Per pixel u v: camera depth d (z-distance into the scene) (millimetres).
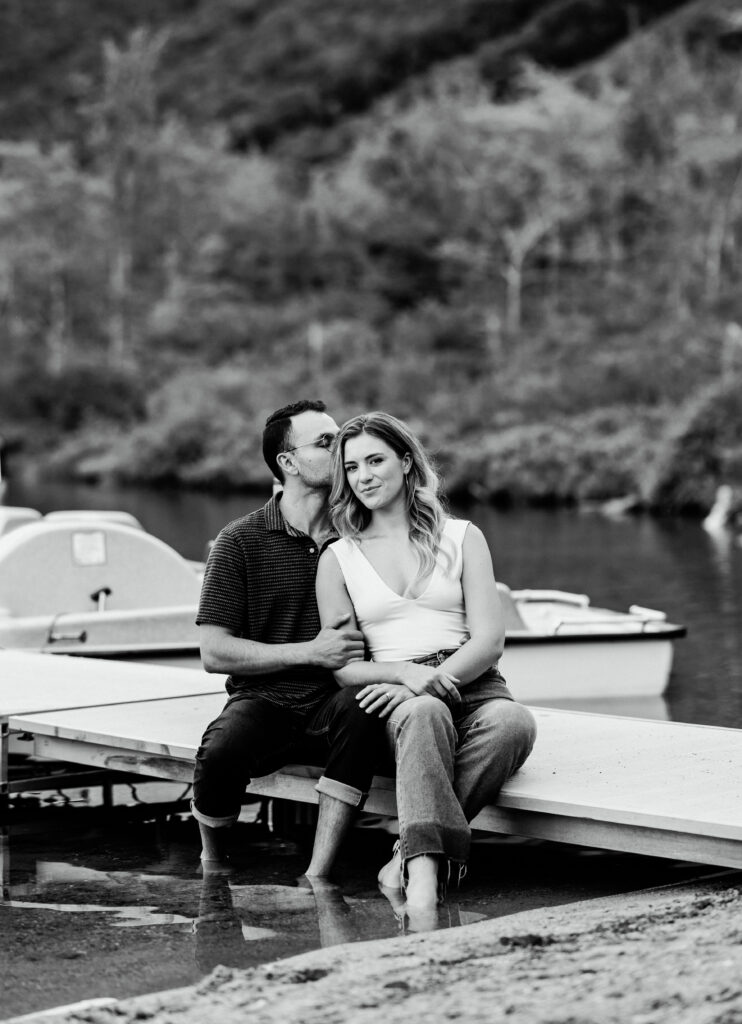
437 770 3898
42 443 46219
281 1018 2820
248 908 3863
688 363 32000
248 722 4199
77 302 52781
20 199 54750
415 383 38062
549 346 40906
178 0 101562
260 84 85812
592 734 4746
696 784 4094
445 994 2920
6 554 7172
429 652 4234
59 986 3250
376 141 65062
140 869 4332
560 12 75438
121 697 5324
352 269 55312
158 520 23219
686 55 54844
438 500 4355
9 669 5918
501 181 51188
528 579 13523
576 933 3373
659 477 24891
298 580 4359
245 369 44500
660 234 45750
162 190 55844
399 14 85312
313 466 4418
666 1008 2723
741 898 3682
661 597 12086
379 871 4188
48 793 5414
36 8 98938
